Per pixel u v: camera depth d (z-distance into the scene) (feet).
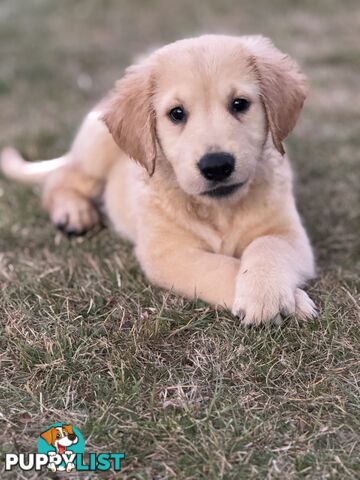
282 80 2.17
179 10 6.83
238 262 2.10
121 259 2.40
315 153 3.26
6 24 6.59
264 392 1.77
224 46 2.12
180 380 1.81
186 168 2.01
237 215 2.19
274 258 2.01
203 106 2.04
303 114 3.81
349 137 3.43
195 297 2.07
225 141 1.98
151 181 2.23
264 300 1.94
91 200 2.83
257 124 2.10
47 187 2.84
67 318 2.06
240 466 1.57
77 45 5.77
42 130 3.67
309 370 1.83
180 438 1.64
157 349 1.92
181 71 2.07
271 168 2.19
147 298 2.13
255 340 1.90
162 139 2.14
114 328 2.01
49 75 4.94
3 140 3.58
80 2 7.23
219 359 1.87
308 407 1.72
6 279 2.30
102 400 1.75
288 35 5.69
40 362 1.88
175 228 2.20
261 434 1.64
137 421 1.69
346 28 5.83
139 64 2.27
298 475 1.55
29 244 2.56
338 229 2.56
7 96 4.46
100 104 2.85
